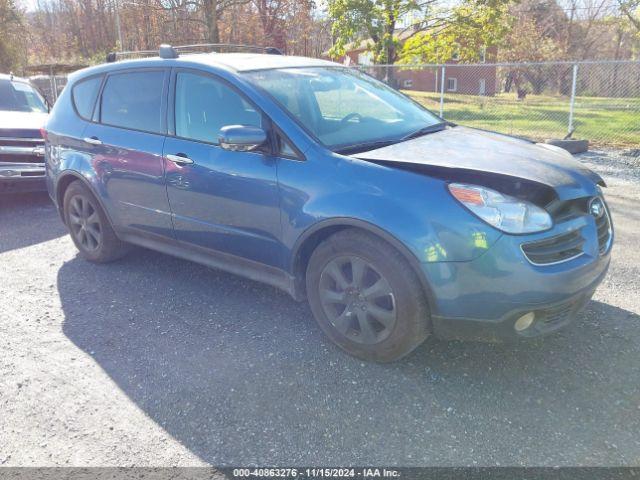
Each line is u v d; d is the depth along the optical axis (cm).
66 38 4828
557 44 3716
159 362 337
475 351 335
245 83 367
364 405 289
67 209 510
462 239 277
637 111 1521
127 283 461
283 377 316
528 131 1322
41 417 289
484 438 262
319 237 334
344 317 327
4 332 380
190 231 403
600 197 330
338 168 319
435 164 300
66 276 480
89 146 467
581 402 285
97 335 373
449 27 1845
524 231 276
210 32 2652
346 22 1728
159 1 2798
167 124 411
